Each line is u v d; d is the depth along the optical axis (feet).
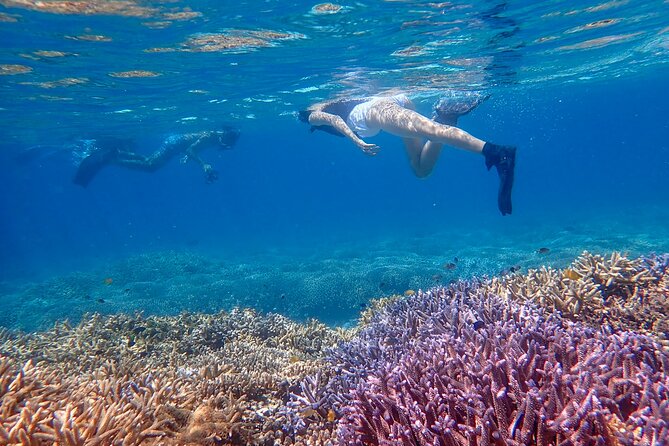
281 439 14.80
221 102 70.90
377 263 72.28
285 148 286.66
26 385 11.93
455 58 53.31
